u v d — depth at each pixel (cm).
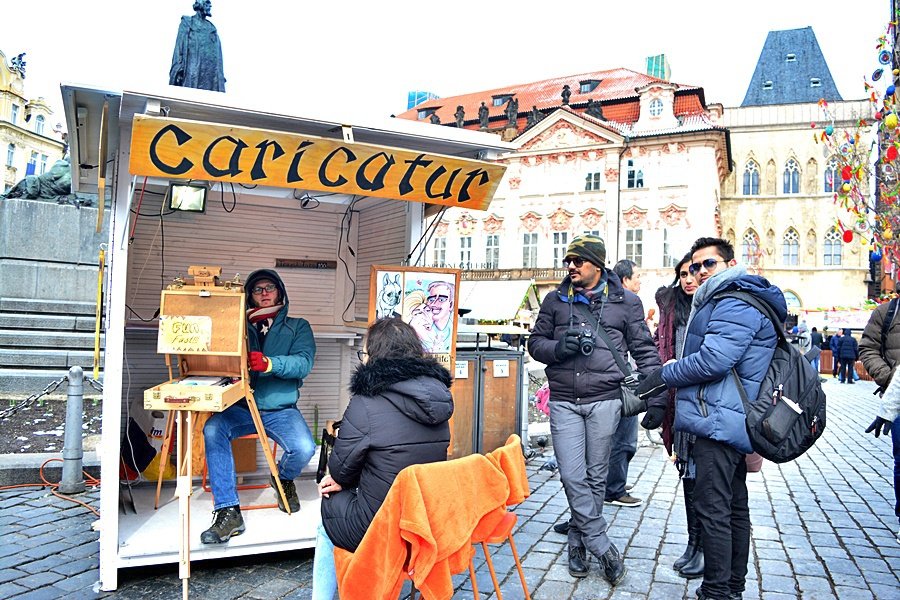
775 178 5016
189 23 1332
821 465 897
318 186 441
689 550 488
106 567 434
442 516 314
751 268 5012
